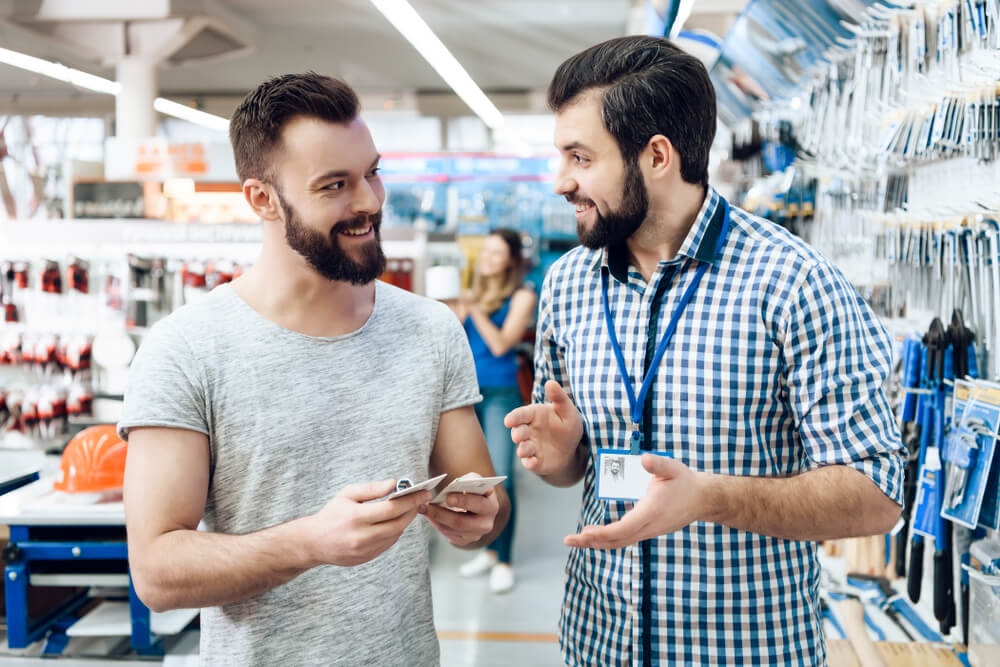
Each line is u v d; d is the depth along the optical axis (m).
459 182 8.82
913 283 2.74
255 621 1.21
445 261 6.16
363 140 1.23
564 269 1.52
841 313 1.24
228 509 1.24
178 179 5.65
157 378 1.19
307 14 9.65
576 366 1.45
